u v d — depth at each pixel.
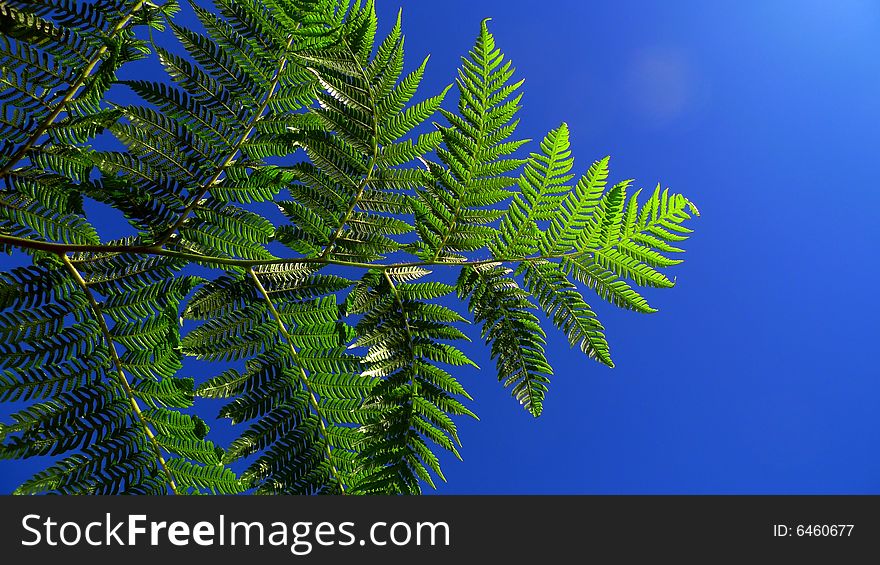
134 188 1.47
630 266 1.50
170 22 1.47
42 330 1.45
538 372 1.54
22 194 1.44
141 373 1.50
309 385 1.56
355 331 1.56
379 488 1.55
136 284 1.50
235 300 1.53
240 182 1.51
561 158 1.52
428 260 1.56
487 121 1.54
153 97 1.46
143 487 1.50
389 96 1.53
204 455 1.53
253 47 1.50
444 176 1.54
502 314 1.55
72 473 1.46
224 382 1.53
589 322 1.52
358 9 1.53
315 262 1.55
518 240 1.54
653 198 1.49
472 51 1.54
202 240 1.51
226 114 1.50
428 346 1.56
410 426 1.56
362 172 1.53
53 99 1.42
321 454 1.56
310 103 1.52
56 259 1.47
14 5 1.40
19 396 1.44
